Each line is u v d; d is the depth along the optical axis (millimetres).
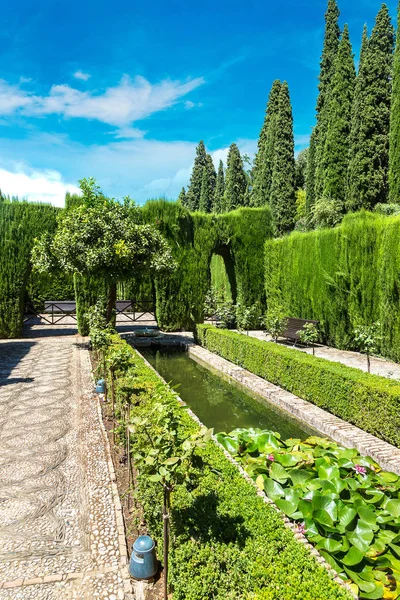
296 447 3334
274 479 2656
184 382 7941
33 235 11859
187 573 1720
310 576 1534
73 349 10023
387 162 16922
